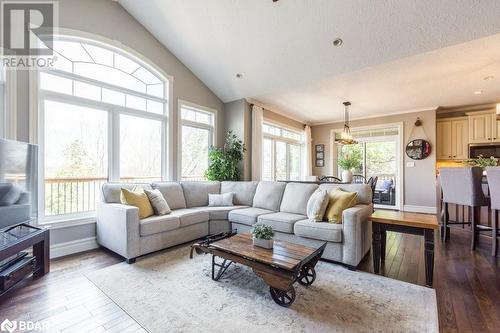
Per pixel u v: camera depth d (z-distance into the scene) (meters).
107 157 3.48
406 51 3.19
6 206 2.04
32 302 1.85
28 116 2.69
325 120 7.20
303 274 2.11
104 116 3.45
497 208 2.84
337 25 3.08
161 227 2.88
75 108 3.17
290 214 3.25
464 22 2.69
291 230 2.86
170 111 4.20
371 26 2.99
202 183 4.18
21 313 1.71
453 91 4.68
